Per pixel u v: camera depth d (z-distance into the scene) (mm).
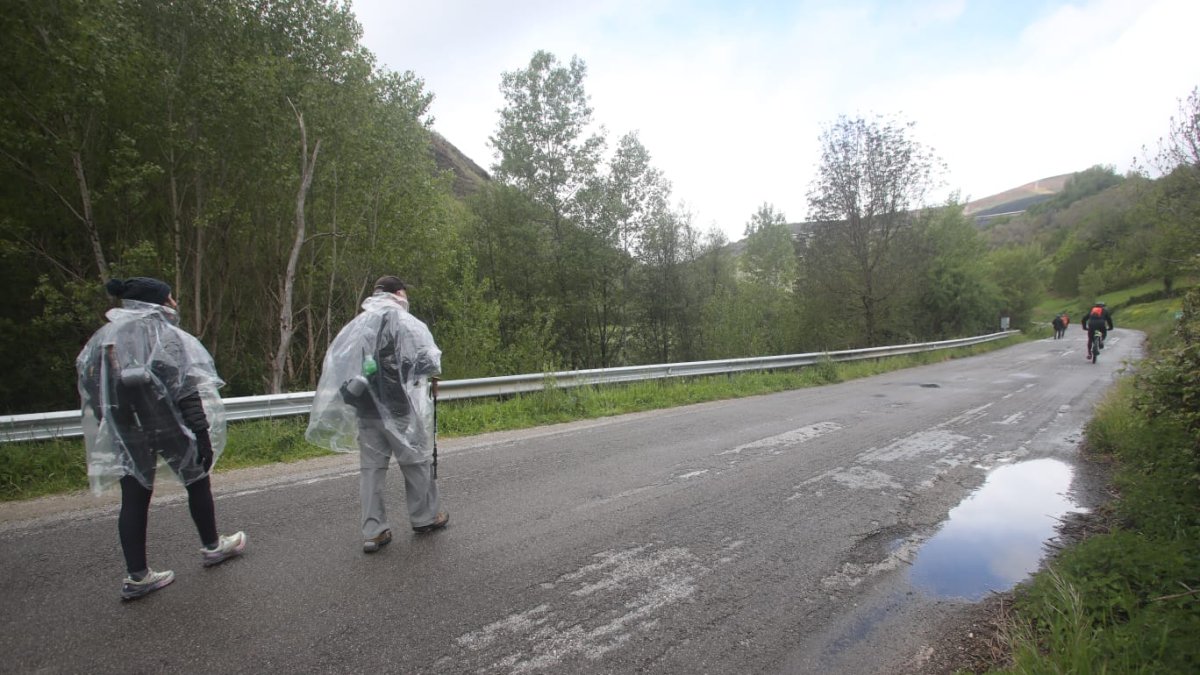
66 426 5844
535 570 3418
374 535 3621
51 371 12695
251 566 3408
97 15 10484
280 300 15859
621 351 26562
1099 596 3006
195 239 14570
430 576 3316
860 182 21594
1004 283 41844
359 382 3598
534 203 22891
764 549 3793
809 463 5891
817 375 14008
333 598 3049
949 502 4773
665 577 3371
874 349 18469
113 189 11250
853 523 4277
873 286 22109
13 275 12305
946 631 2908
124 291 3180
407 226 16531
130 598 2988
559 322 23656
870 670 2576
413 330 3783
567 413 8969
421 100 16656
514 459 6035
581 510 4449
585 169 22953
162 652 2557
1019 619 2973
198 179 13016
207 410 3434
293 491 4863
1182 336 4516
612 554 3664
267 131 12898
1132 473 5055
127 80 11031
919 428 7715
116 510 4422
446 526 4086
